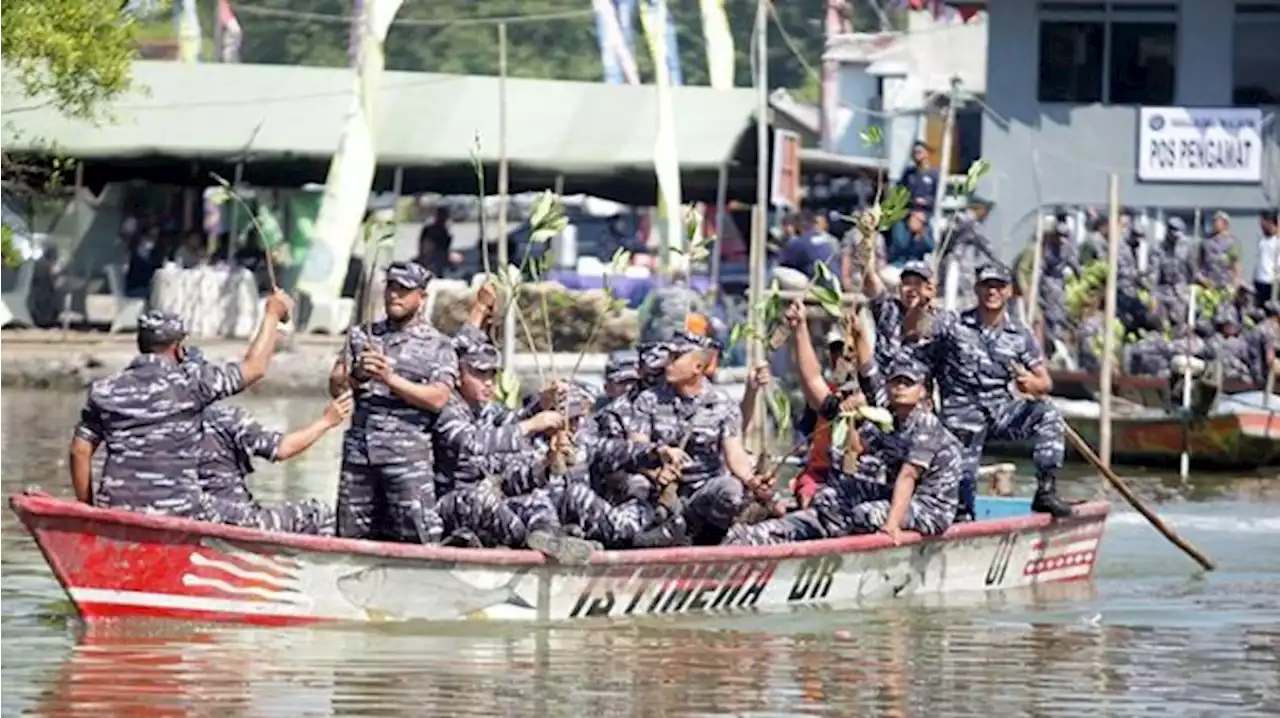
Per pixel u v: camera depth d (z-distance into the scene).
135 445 49.69
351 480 51.44
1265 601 58.50
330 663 47.00
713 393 55.28
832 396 57.91
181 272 125.12
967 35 140.12
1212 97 121.19
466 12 147.62
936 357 61.34
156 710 42.66
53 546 48.12
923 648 50.88
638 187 127.31
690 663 48.34
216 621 49.72
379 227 63.09
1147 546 69.62
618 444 54.50
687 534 54.69
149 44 145.38
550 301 116.19
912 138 125.62
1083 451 65.75
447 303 114.44
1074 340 102.56
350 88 125.38
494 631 51.06
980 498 66.62
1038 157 121.69
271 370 114.06
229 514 50.66
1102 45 121.44
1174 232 107.25
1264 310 102.81
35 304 127.25
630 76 128.12
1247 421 90.56
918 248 102.44
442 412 51.78
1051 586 60.97
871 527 56.50
